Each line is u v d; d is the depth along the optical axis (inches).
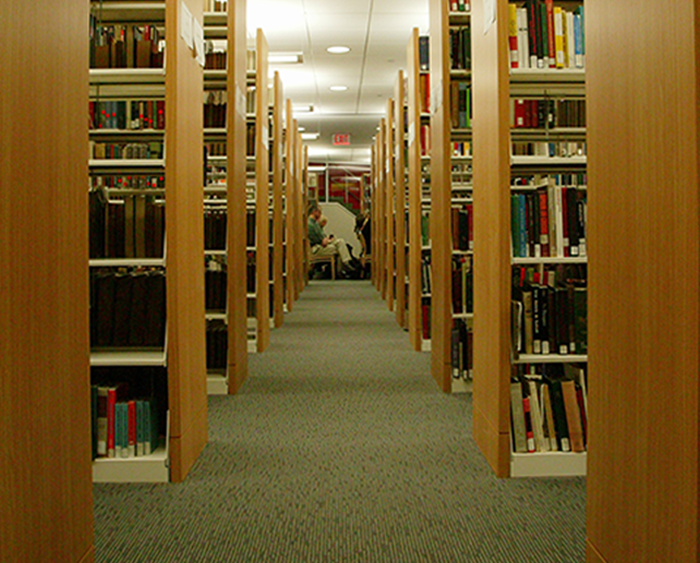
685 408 54.8
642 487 62.6
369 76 422.3
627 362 65.6
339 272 629.6
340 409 159.8
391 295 366.0
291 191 357.7
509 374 111.9
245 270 191.3
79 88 69.2
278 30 331.0
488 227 118.5
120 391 114.8
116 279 118.0
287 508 99.4
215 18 179.5
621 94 66.2
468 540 88.0
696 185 52.8
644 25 60.9
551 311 113.9
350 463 120.2
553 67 121.6
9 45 55.0
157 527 92.6
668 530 57.8
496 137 110.8
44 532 61.0
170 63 110.0
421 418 151.5
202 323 129.1
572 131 148.6
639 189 62.6
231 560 82.6
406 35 339.6
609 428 70.2
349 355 234.7
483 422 124.5
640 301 62.7
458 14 168.9
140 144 140.5
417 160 226.7
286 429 142.9
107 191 127.6
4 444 54.4
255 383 189.9
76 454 68.5
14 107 55.9
